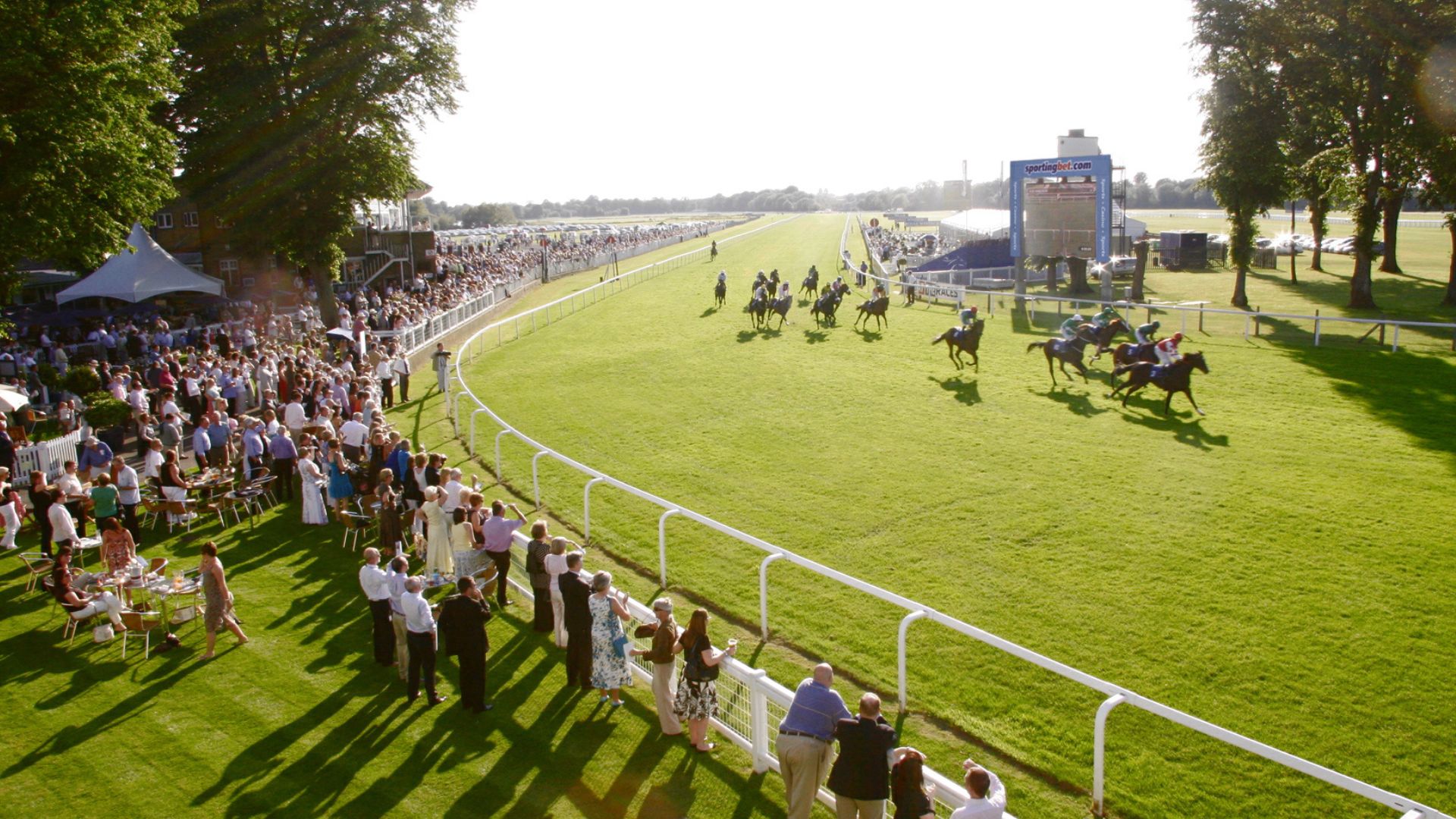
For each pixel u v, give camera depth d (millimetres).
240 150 37156
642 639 11094
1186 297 45312
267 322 36688
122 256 36344
